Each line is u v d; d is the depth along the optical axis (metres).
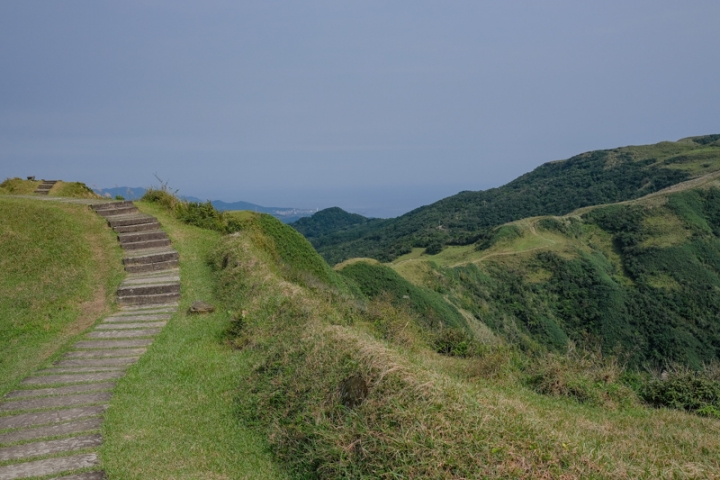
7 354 7.30
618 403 7.64
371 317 10.96
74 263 10.65
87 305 9.23
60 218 12.62
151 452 4.81
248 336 7.64
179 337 7.91
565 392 7.85
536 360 9.43
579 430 5.70
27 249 11.00
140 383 6.36
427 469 3.73
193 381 6.53
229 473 4.55
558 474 3.78
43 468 4.44
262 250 14.55
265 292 9.05
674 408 7.61
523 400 7.13
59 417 5.41
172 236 12.82
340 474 4.11
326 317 8.02
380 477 3.86
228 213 24.11
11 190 18.44
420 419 4.19
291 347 6.48
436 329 12.13
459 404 4.50
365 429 4.32
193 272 11.01
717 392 7.66
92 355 7.21
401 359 5.32
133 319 8.66
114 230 12.51
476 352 10.24
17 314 8.52
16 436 5.00
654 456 4.93
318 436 4.64
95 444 4.89
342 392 5.09
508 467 3.73
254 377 6.34
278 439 5.02
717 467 4.83
